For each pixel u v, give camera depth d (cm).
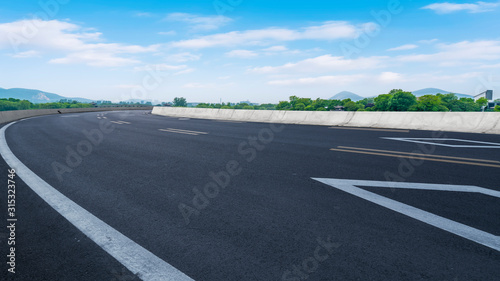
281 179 436
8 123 1661
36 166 532
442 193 361
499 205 318
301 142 823
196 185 411
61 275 199
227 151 690
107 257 221
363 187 389
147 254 226
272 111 1795
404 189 378
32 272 202
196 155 639
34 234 260
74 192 380
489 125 968
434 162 535
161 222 285
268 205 329
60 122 1744
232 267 208
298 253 226
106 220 290
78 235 257
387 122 1252
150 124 1573
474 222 276
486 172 461
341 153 641
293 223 280
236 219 292
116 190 388
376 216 293
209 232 263
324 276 196
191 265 211
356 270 203
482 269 202
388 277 194
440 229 262
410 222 278
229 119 2081
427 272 199
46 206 329
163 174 473
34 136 1001
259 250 231
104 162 567
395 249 229
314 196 357
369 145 748
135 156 628
